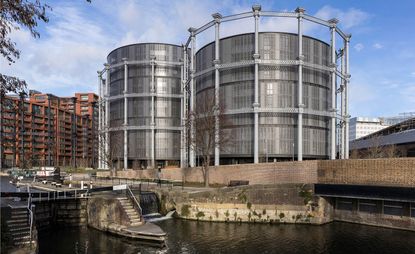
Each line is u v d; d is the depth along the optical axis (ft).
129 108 279.08
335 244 89.97
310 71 201.57
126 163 271.69
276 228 106.22
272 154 192.44
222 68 201.26
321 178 115.65
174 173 174.91
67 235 92.38
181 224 109.81
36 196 100.63
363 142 296.71
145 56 276.62
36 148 449.89
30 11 39.58
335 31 209.87
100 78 315.99
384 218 107.04
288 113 195.21
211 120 167.63
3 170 313.94
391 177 101.65
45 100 496.64
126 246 83.46
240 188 114.62
